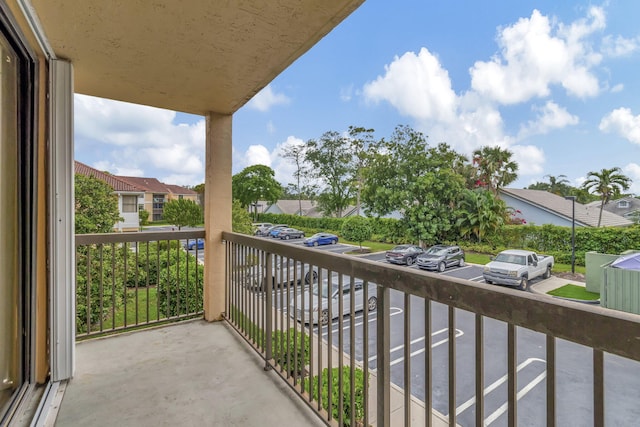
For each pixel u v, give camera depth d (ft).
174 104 9.41
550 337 2.41
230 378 6.73
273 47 6.26
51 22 5.32
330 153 64.28
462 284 3.02
